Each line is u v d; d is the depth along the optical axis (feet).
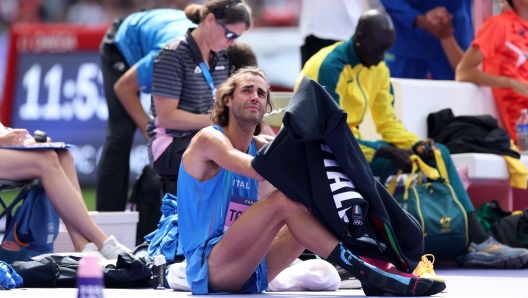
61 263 43.86
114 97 67.46
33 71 110.63
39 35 111.14
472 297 35.17
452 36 78.89
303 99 34.04
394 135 64.54
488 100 76.28
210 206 38.01
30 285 43.04
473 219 61.52
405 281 34.60
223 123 38.70
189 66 53.93
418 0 78.84
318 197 34.30
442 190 60.95
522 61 75.97
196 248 38.17
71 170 51.49
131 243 57.52
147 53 65.05
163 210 47.85
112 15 158.30
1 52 147.95
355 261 34.81
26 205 49.34
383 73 64.34
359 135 63.36
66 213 49.26
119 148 67.36
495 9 89.86
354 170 34.68
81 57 110.32
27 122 110.01
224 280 37.22
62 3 157.99
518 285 44.70
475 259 60.44
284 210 35.06
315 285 41.73
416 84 72.23
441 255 60.70
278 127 58.65
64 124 109.91
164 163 54.60
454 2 79.46
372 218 35.83
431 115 71.92
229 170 36.06
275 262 38.40
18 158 48.11
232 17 52.90
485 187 72.74
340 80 60.23
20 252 49.37
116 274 42.78
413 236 36.29
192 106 54.44
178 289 40.83
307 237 34.96
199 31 54.24
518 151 69.41
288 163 34.63
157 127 55.62
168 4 153.38
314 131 33.63
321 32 72.33
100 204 67.67
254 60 61.67
